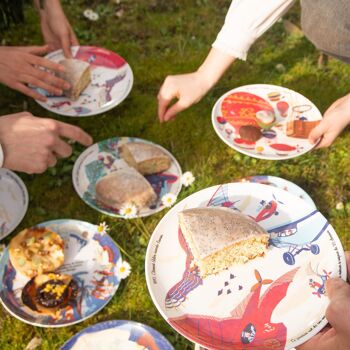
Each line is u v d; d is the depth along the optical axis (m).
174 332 1.67
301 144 2.03
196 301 1.32
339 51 1.96
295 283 1.35
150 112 2.38
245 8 1.80
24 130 1.64
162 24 2.93
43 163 1.67
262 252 1.40
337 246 1.40
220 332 1.27
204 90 2.01
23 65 2.09
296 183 2.15
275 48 2.80
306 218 1.46
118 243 1.88
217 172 2.16
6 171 1.97
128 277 1.78
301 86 2.57
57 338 1.62
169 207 1.95
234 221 1.42
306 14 1.97
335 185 2.15
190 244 1.40
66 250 1.77
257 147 2.01
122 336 1.54
